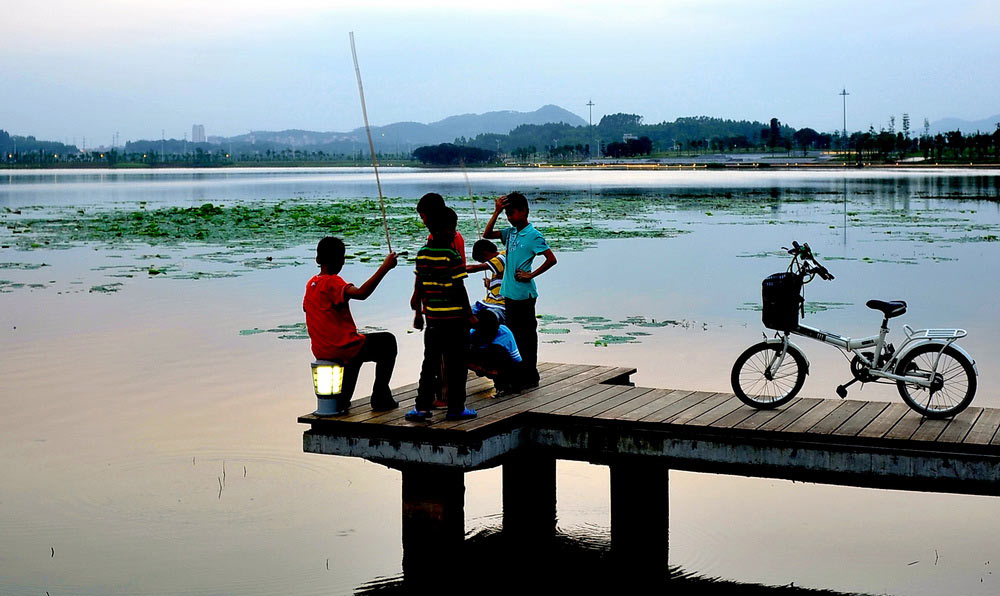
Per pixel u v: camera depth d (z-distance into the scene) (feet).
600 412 24.50
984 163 426.92
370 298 61.77
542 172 447.42
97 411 35.96
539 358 43.75
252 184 319.68
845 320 52.31
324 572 23.08
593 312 56.39
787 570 23.22
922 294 61.21
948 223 116.57
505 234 28.40
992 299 58.95
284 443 32.30
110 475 29.25
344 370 24.54
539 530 26.21
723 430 22.79
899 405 24.84
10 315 56.34
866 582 22.47
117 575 22.70
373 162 24.48
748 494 28.40
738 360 25.12
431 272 23.49
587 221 124.88
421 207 23.58
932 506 27.12
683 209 148.25
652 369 41.50
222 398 37.86
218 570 23.12
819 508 27.17
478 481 30.40
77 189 276.21
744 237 101.04
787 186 230.68
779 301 24.71
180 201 195.93
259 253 89.92
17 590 22.00
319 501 27.48
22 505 26.99
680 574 23.16
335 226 120.26
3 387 39.60
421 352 45.68
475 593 22.39
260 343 48.03
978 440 21.22
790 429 22.43
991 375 39.37
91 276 73.56
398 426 23.22
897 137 527.81
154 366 43.04
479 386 28.22
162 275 73.72
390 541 24.97
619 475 24.62
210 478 29.07
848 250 86.99
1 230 119.14
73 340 48.91
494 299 28.43
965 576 22.67
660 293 63.41
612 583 22.88
